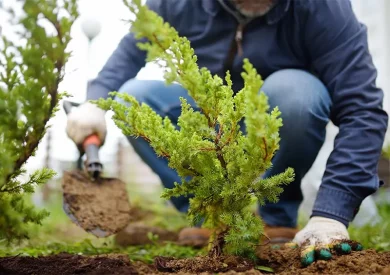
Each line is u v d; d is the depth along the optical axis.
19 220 0.86
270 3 1.28
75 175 1.37
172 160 0.89
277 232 1.37
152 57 0.79
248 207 0.96
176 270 0.90
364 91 1.22
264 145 0.82
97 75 1.49
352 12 1.31
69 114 1.33
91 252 1.33
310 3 1.28
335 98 1.26
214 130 0.87
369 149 1.17
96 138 1.32
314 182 2.35
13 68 0.80
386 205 2.22
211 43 1.40
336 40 1.27
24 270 0.88
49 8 0.75
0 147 0.77
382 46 4.34
